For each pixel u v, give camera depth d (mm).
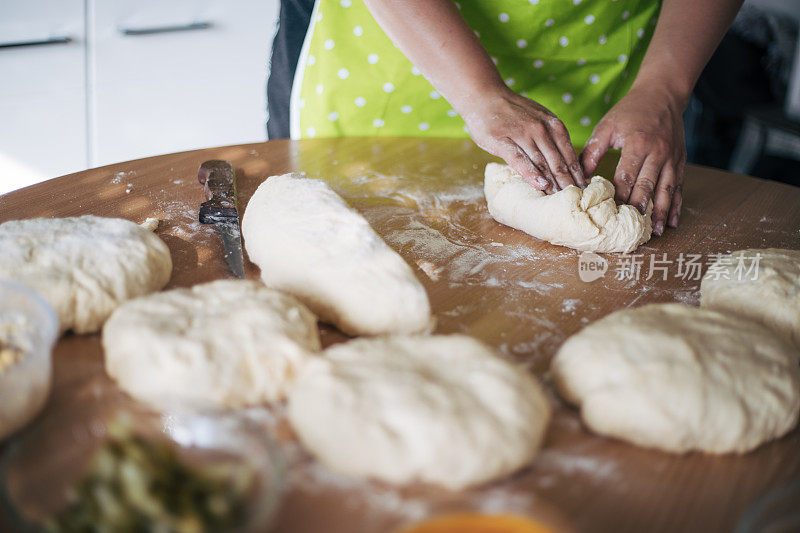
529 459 704
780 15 3109
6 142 2393
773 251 1097
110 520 553
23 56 2295
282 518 642
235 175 1392
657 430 741
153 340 759
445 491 668
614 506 683
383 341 803
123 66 2498
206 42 2609
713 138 3139
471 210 1314
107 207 1227
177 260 1074
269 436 661
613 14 1620
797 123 2820
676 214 1284
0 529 606
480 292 1054
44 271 884
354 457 664
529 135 1245
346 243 968
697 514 681
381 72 1628
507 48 1640
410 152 1556
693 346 806
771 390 782
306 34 1740
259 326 807
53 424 675
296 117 1730
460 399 705
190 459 666
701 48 1490
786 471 745
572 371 804
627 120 1353
